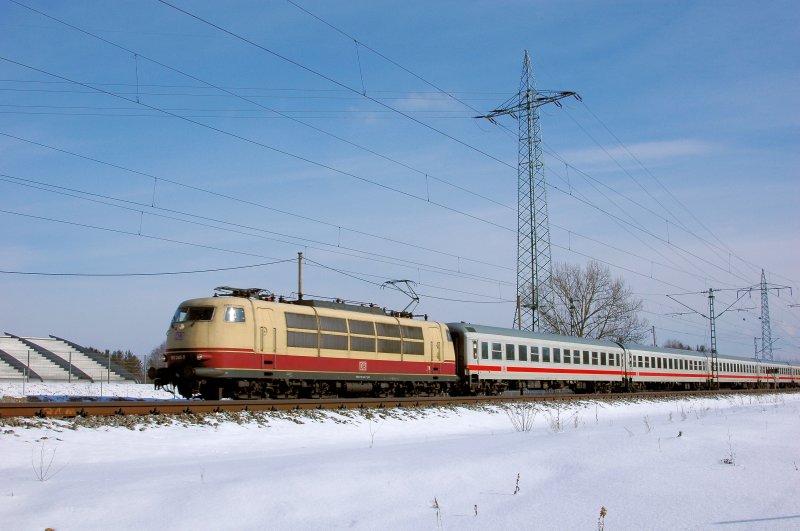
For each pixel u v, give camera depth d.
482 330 38.19
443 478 9.93
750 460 11.10
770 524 7.35
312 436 19.08
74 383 45.69
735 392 60.19
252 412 20.80
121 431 16.64
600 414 34.62
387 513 8.30
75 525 7.99
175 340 24.45
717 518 7.66
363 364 29.52
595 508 8.23
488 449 12.88
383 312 32.12
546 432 17.94
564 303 69.44
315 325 27.44
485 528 7.63
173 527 7.88
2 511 8.64
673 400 45.53
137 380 54.16
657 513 7.93
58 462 12.98
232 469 11.39
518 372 40.34
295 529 7.78
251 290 26.44
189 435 17.12
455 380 35.59
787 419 19.92
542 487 9.45
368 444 17.30
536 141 46.84
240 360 24.30
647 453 11.77
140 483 10.01
